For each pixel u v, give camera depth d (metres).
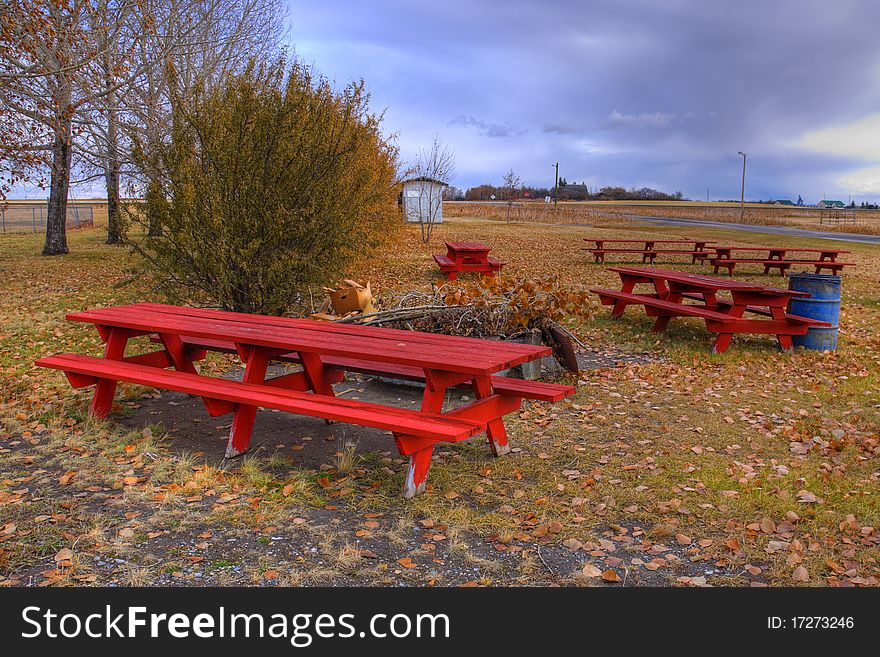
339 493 4.09
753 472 4.55
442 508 3.92
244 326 5.28
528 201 113.31
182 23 21.27
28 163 15.27
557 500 4.09
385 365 5.34
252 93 8.91
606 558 3.41
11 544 3.42
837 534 3.67
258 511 3.83
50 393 6.17
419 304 8.19
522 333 6.96
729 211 80.81
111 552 3.37
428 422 3.80
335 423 5.49
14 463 4.54
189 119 8.89
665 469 4.59
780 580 3.23
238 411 4.69
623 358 8.14
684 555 3.46
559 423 5.57
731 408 6.06
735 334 9.65
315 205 9.01
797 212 86.12
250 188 8.71
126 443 4.93
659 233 38.75
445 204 85.12
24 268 17.41
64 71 14.99
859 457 4.82
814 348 8.64
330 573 3.21
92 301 11.87
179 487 4.12
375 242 14.09
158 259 9.04
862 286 16.02
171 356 6.07
